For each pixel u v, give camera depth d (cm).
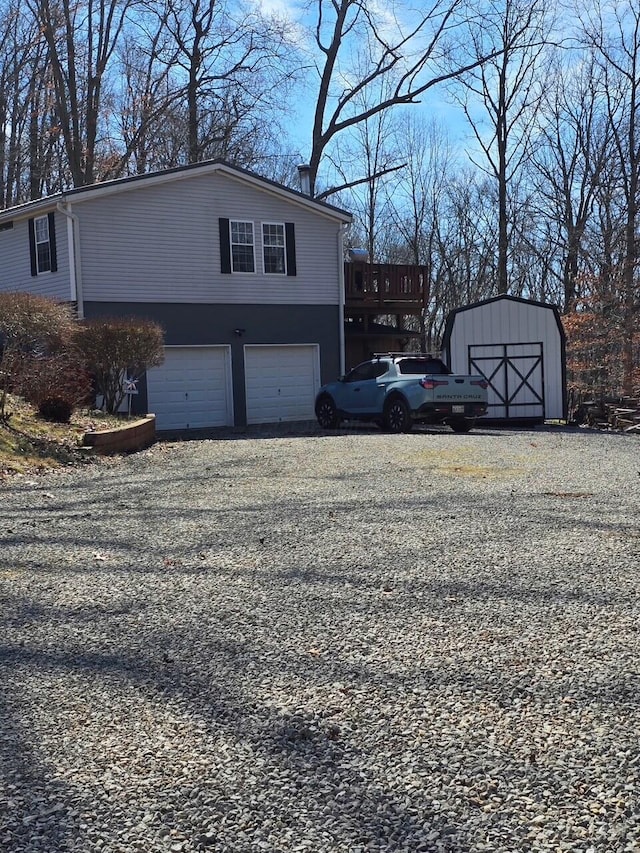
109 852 243
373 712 334
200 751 303
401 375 1680
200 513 745
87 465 1094
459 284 4303
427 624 439
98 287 1842
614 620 440
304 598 488
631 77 2680
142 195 1894
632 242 2614
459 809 264
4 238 2072
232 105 3150
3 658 398
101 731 320
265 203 2077
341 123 3044
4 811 264
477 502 780
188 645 413
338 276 2208
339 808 265
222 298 2016
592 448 1274
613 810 262
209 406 2008
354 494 837
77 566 566
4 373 1181
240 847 246
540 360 2025
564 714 330
